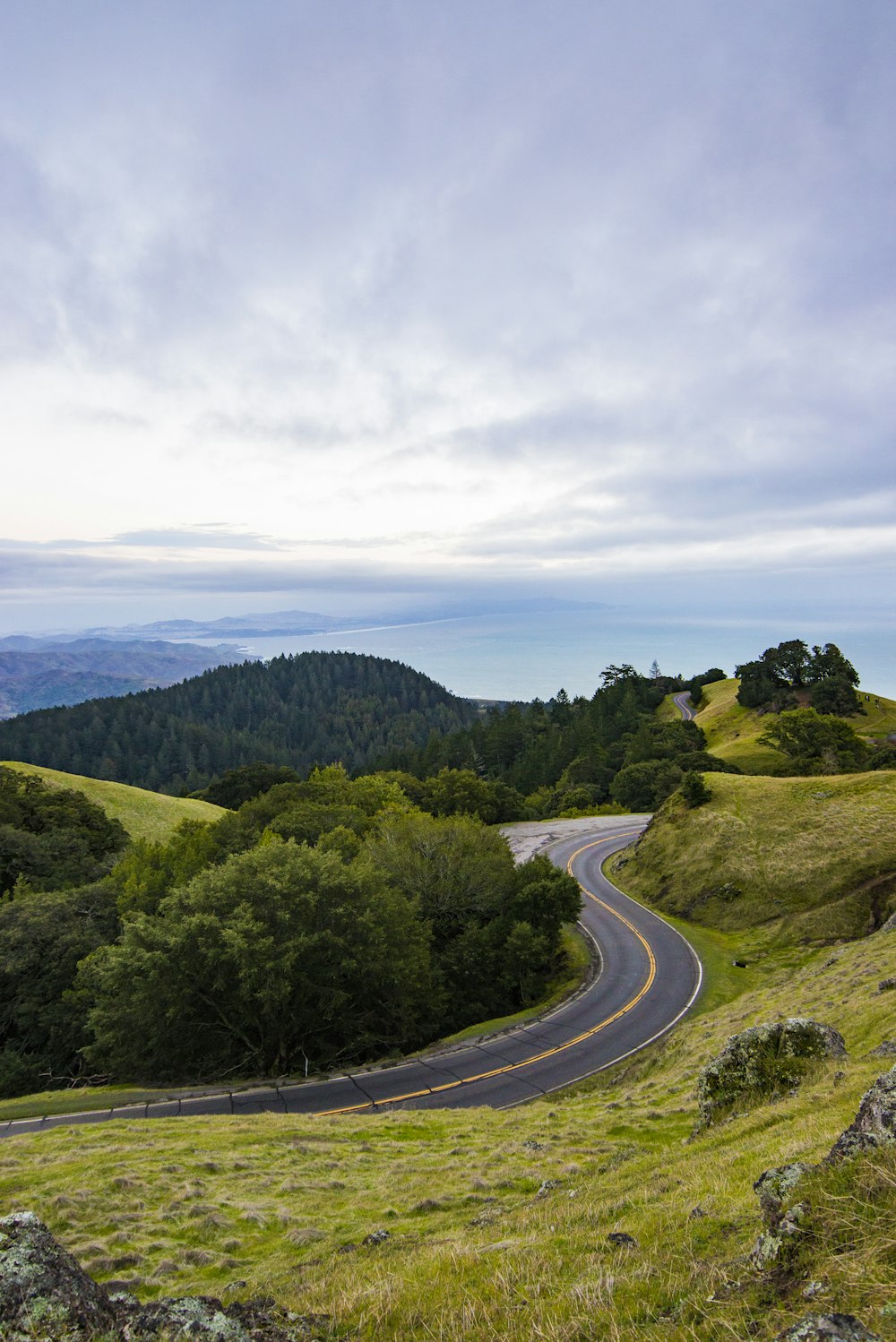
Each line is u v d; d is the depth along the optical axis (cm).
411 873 4597
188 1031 3131
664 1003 3397
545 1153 1427
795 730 8069
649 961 3997
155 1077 3084
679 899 4859
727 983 3584
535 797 10650
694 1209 618
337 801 7175
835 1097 916
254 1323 469
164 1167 1448
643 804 9300
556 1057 2867
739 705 11631
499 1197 1127
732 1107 1180
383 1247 885
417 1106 2441
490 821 8788
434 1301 545
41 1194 1302
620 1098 2011
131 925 3200
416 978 3522
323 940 3212
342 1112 2419
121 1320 423
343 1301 576
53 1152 1664
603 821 8431
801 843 4684
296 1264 912
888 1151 469
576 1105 2031
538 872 4597
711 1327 389
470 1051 3031
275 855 3659
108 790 8106
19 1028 3862
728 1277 443
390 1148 1645
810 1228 443
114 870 4894
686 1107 1634
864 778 5212
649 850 5716
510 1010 3934
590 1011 3409
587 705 15525
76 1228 1141
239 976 2914
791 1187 509
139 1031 3011
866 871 4178
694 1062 2189
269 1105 2511
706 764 8388
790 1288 402
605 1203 795
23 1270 423
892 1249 387
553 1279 544
